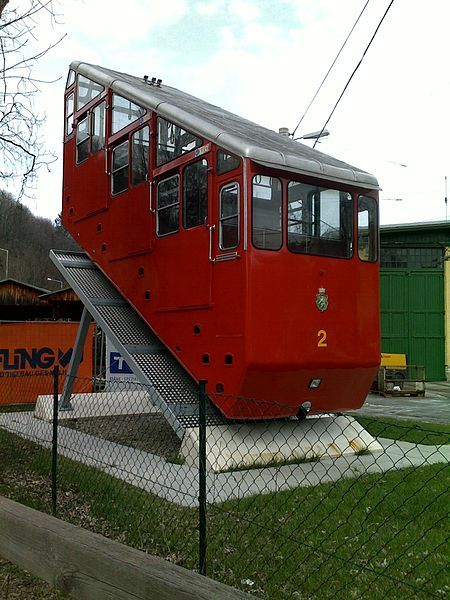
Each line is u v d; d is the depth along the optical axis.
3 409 14.80
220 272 8.70
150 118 10.59
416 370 27.58
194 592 3.23
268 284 8.37
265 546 5.01
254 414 8.62
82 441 10.21
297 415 9.19
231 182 8.61
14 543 4.47
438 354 29.34
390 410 17.45
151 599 3.43
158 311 10.10
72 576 3.92
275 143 9.69
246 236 8.26
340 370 9.03
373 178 9.69
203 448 4.36
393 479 7.36
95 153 12.45
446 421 14.27
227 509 6.09
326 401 9.29
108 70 13.03
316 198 9.08
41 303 31.53
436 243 29.53
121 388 14.43
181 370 9.75
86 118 12.96
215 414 9.06
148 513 6.00
